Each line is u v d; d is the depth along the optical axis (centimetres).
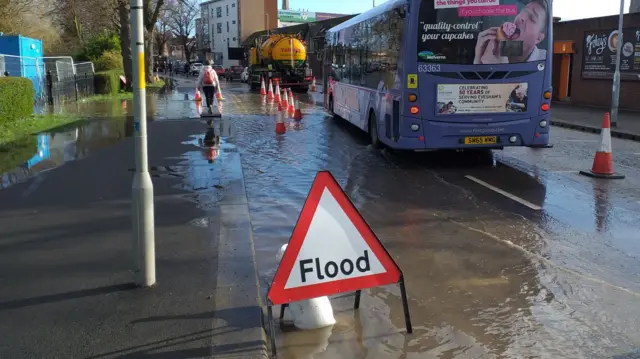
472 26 980
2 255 537
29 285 464
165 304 425
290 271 383
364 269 401
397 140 1042
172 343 367
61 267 505
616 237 647
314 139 1415
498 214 744
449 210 763
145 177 449
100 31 4119
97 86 2758
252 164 1073
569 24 2664
